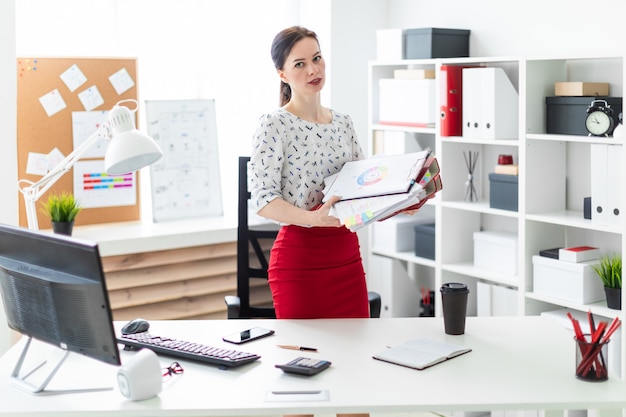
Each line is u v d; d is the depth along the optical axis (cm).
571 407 202
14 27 367
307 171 287
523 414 368
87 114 426
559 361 230
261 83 490
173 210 453
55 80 418
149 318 419
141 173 471
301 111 292
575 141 365
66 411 203
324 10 471
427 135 453
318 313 290
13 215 374
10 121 370
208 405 203
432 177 259
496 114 385
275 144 282
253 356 231
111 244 400
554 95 374
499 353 237
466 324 265
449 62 402
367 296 300
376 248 463
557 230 384
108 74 430
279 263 292
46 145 418
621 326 337
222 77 480
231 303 343
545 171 378
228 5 477
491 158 423
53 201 385
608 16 361
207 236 427
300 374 221
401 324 266
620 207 335
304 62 287
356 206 256
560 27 383
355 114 482
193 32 470
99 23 449
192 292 429
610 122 339
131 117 276
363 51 480
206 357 230
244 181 352
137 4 456
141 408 203
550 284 367
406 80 426
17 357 244
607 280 345
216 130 462
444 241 420
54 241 211
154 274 418
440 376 219
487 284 404
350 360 232
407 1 468
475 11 425
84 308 208
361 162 280
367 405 201
